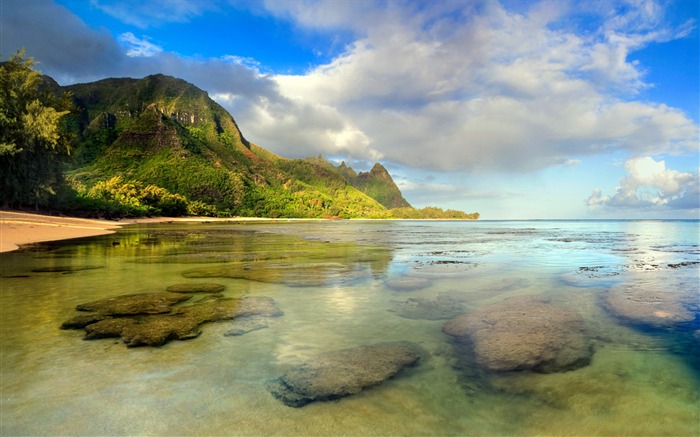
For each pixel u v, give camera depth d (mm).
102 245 20141
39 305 7047
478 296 8312
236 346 5055
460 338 5473
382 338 5469
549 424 3268
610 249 20562
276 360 4590
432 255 16922
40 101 42125
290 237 31453
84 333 5457
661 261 14930
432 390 3865
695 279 10562
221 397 3646
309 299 7910
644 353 4914
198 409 3422
